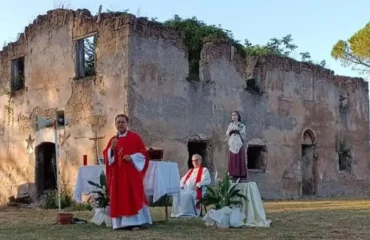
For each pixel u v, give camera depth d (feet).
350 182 93.61
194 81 70.95
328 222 36.47
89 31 67.92
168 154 66.80
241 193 34.76
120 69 64.18
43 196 71.00
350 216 41.29
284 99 83.25
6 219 42.32
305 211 47.73
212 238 27.99
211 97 72.90
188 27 80.74
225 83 75.05
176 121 68.13
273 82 81.92
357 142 95.96
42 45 73.72
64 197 63.82
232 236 28.81
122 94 63.67
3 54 79.51
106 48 65.92
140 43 64.95
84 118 67.41
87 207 57.47
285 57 84.17
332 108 91.61
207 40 74.59
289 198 81.10
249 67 80.02
